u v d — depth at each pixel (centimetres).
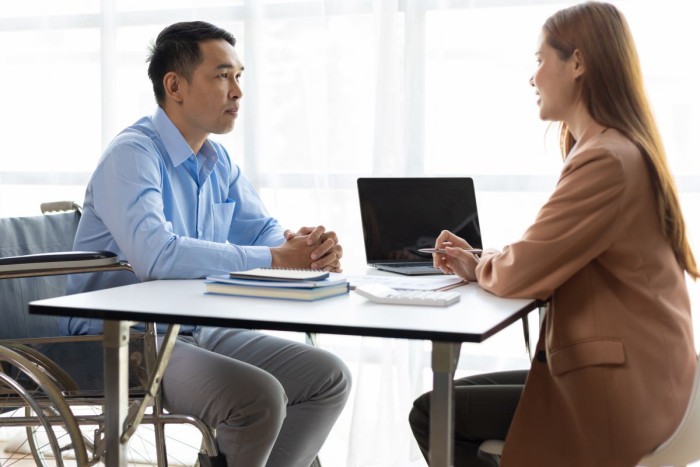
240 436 173
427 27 253
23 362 160
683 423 128
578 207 138
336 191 264
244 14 269
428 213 201
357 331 119
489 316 127
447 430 119
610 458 133
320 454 269
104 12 282
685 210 234
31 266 157
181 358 182
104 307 135
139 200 184
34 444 223
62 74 291
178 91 203
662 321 139
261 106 270
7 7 294
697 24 231
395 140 255
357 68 261
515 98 247
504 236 250
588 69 148
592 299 139
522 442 140
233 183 228
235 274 153
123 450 140
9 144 297
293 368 198
